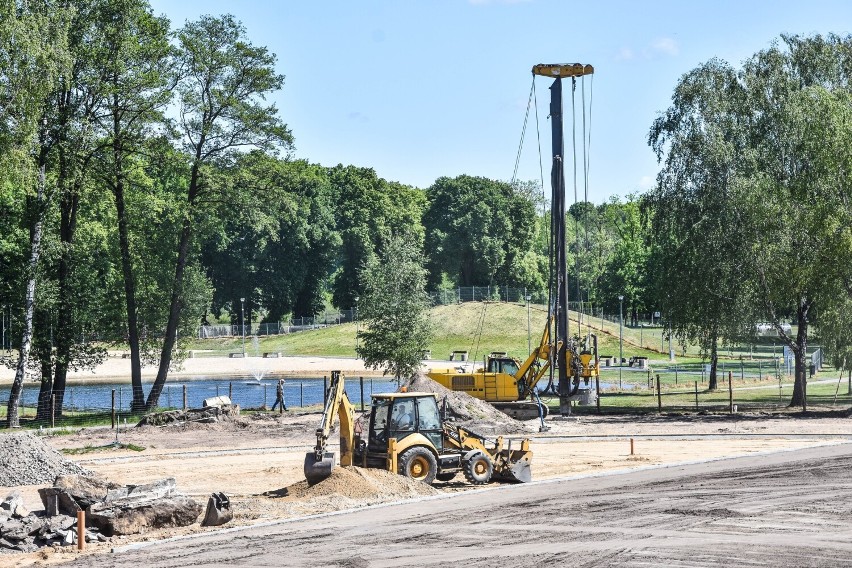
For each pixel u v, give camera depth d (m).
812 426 41.19
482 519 22.27
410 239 54.47
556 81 46.28
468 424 43.09
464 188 140.38
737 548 19.17
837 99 47.19
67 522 21.42
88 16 47.34
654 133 55.31
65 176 48.31
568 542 19.84
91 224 74.19
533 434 41.03
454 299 122.75
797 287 46.56
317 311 140.12
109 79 49.12
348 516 22.78
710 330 52.38
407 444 26.58
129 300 54.09
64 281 51.19
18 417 46.12
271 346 115.69
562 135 46.59
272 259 130.50
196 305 60.12
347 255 136.62
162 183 103.81
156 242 57.22
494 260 135.75
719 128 51.66
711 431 40.41
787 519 21.77
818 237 45.31
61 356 50.69
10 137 39.78
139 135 51.44
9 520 21.58
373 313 52.28
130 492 22.80
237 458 35.38
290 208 56.75
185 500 22.53
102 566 18.52
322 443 25.58
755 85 52.25
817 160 45.41
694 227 50.94
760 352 108.50
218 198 55.81
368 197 138.38
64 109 46.91
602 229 158.88
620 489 26.05
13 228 53.75
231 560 18.75
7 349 54.69
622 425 43.66
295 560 18.69
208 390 72.62
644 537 20.20
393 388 73.12
